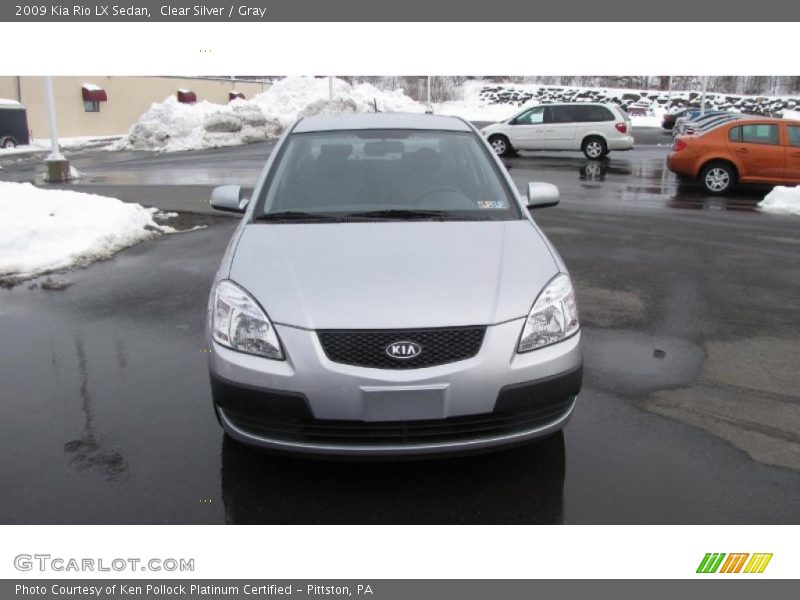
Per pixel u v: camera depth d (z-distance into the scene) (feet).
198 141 83.82
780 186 35.68
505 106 161.27
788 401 12.30
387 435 8.83
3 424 11.44
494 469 9.99
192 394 12.57
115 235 25.13
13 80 102.12
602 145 61.67
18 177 53.42
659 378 13.32
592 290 19.74
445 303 9.14
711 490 9.49
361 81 169.07
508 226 11.53
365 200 12.39
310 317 8.97
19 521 8.91
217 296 9.75
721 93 180.04
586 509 9.12
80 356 14.46
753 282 20.61
